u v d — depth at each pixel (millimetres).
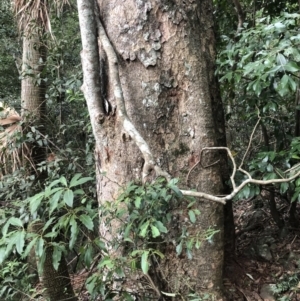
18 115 4031
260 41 2617
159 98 2441
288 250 3070
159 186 1984
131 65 2465
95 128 2539
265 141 3178
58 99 4008
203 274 2410
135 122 2463
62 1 3998
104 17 2529
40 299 2916
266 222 3551
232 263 2832
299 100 3014
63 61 4035
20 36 4191
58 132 3977
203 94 2449
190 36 2463
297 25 2840
